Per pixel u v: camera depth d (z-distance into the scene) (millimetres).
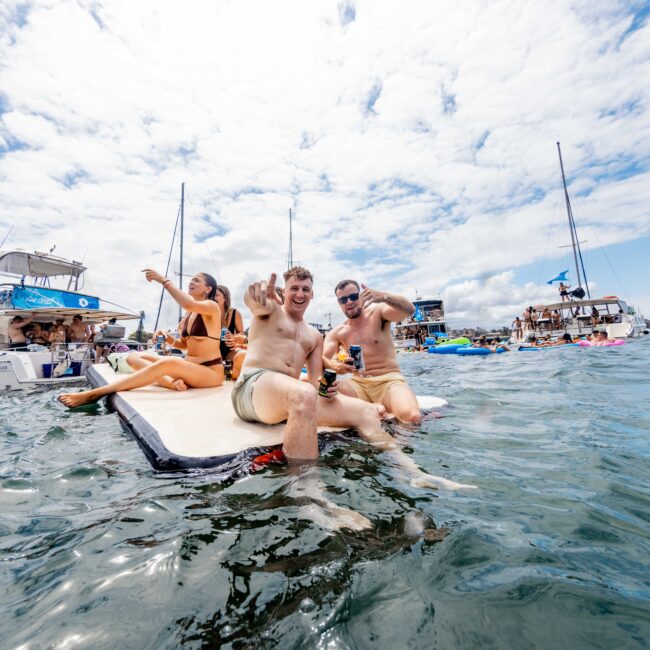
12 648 906
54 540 1402
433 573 1171
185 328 4738
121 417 3463
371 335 3980
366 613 1012
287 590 1103
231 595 1086
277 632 952
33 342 9398
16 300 9297
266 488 1835
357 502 1659
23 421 3539
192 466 2125
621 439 2541
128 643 921
